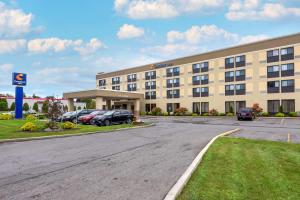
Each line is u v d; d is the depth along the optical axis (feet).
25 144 40.32
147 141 43.34
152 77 195.21
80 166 24.98
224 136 48.65
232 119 115.65
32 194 17.03
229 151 31.40
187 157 28.94
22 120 97.35
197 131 60.54
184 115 161.68
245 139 43.47
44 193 17.21
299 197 15.92
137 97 186.60
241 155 28.89
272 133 56.90
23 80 116.37
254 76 136.46
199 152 32.04
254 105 130.62
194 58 166.61
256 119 111.65
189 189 17.19
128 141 43.55
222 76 150.71
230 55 147.43
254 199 15.46
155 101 192.03
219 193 16.38
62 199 16.10
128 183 19.31
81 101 302.45
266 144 37.93
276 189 17.29
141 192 17.28
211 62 156.76
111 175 21.61
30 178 20.81
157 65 191.11
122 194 16.92
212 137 47.88
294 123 87.92
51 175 21.71
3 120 96.99
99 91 153.89
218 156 28.19
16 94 114.21
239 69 142.92
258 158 27.27
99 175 21.65
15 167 24.62
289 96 123.13
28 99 263.29
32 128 58.03
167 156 29.71
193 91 166.20
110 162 26.76
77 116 94.58
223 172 21.48
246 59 140.26
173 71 179.73
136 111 187.42
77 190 17.78
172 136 50.52
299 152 31.48
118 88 225.35
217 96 152.56
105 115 80.69
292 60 122.83
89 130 59.82
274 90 128.57
